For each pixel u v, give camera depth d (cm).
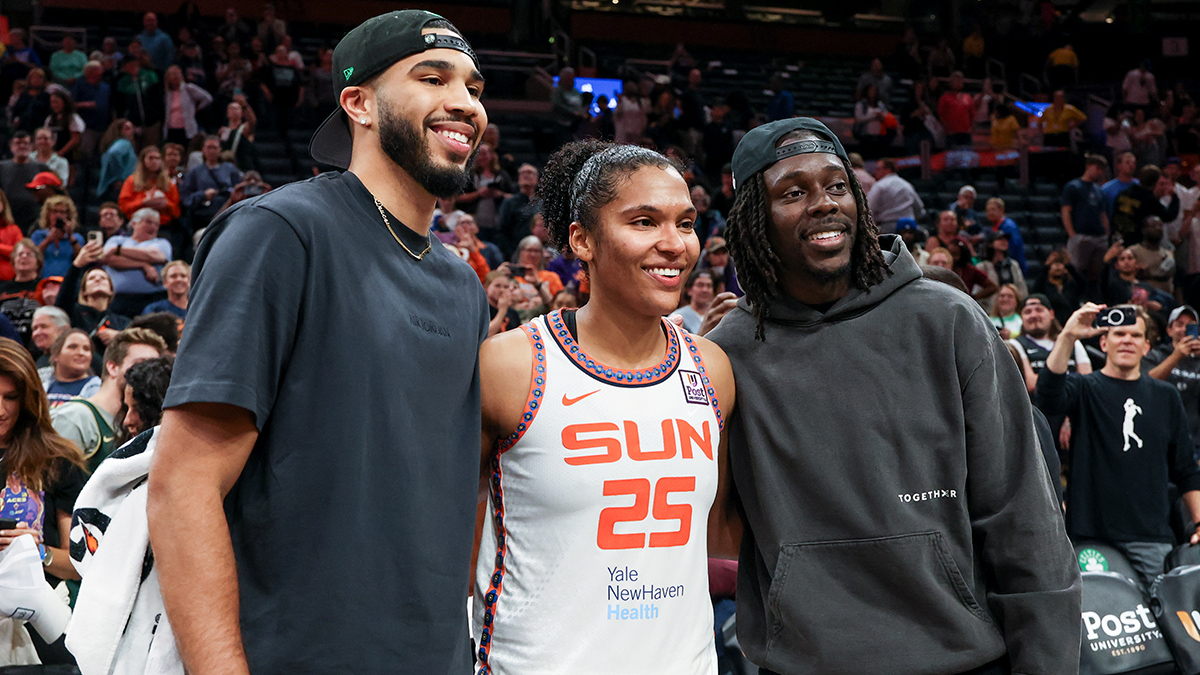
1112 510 378
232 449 133
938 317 180
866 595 175
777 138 184
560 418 166
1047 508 173
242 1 1503
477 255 664
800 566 177
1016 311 635
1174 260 884
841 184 181
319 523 135
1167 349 538
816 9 1922
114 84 991
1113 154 1166
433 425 146
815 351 183
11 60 1060
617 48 1716
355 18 1562
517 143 1146
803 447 179
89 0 1430
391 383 141
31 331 529
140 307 579
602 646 160
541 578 164
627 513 164
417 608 140
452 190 153
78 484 282
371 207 150
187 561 129
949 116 1257
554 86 1360
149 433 155
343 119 164
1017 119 1286
